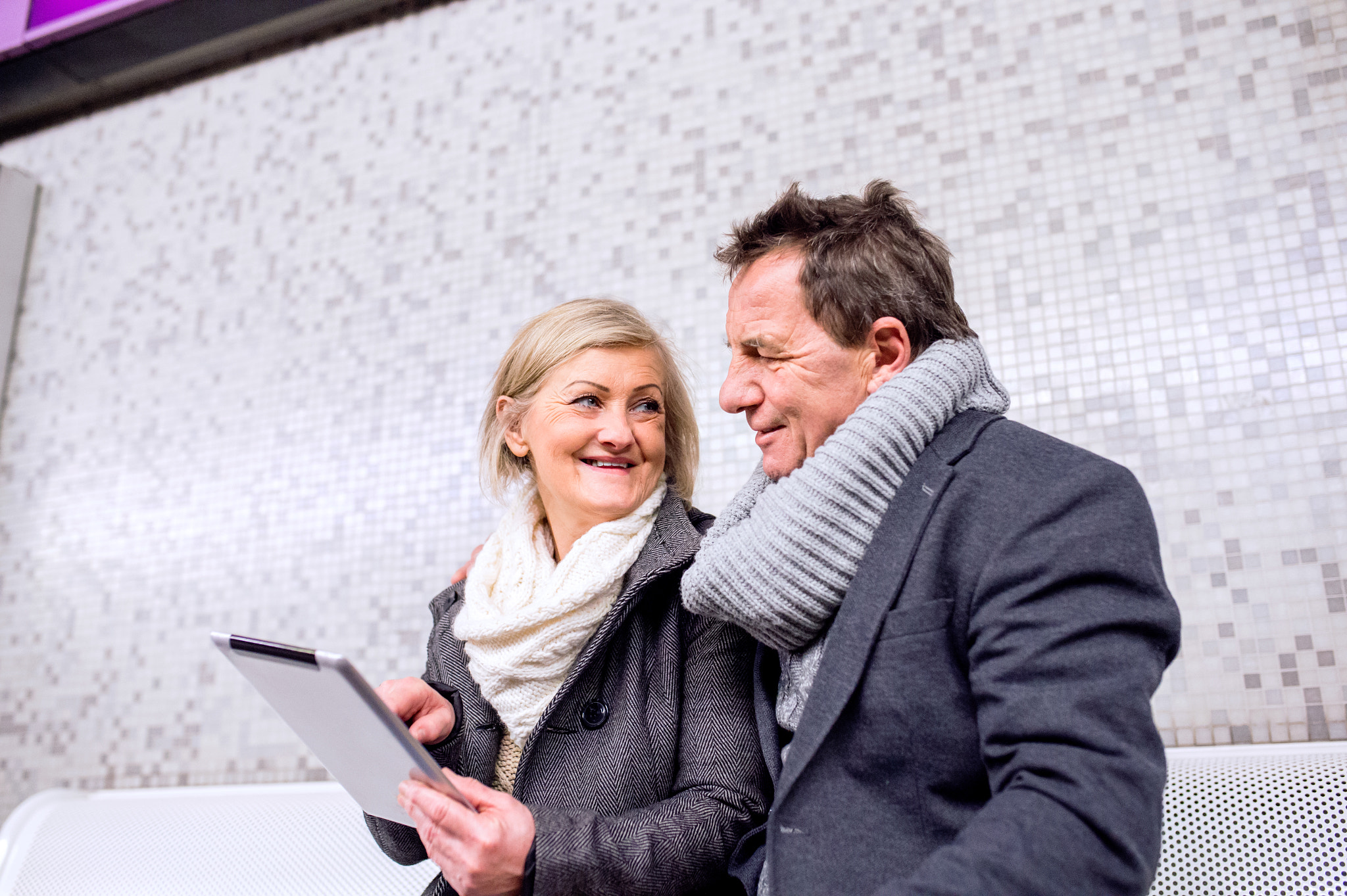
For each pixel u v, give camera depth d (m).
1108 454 1.97
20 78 3.39
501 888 1.06
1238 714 1.78
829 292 1.14
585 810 1.20
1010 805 0.81
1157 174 2.08
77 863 1.95
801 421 1.18
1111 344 2.03
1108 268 2.07
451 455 2.59
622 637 1.35
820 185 2.40
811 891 0.96
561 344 1.43
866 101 2.41
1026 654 0.87
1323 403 1.85
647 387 1.43
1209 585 1.85
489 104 2.89
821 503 1.07
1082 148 2.16
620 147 2.66
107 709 2.77
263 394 2.89
